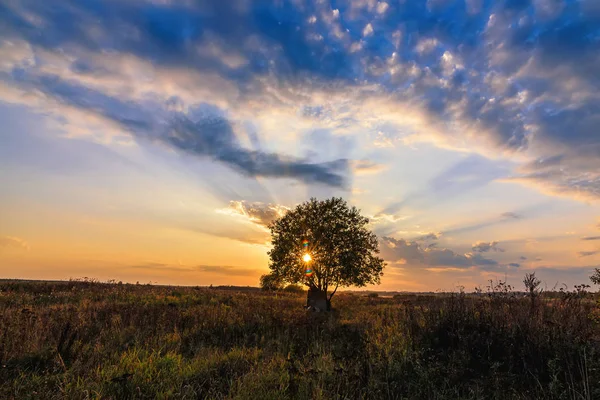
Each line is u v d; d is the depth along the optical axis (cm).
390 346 715
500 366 600
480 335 689
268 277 2652
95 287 2055
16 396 464
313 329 991
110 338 820
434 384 538
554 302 740
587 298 694
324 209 2562
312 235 2523
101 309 1198
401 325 887
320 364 630
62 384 510
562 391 485
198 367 628
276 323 1075
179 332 940
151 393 504
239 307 1493
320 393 472
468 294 873
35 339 691
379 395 501
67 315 965
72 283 2119
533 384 545
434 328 770
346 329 956
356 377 527
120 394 494
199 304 1700
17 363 597
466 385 542
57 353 627
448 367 577
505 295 827
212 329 996
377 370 584
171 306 1355
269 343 843
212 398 484
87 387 493
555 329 634
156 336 871
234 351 745
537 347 611
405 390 533
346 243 2509
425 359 627
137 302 1535
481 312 774
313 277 2420
